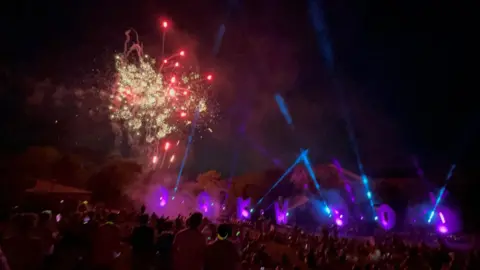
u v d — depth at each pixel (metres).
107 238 7.23
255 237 18.56
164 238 7.16
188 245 6.40
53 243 7.49
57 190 21.80
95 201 28.39
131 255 6.76
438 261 11.63
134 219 16.20
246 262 11.07
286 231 23.84
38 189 21.47
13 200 20.64
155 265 6.69
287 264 13.40
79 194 22.20
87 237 7.25
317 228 25.89
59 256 6.71
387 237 20.66
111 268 7.00
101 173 29.83
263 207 30.72
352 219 28.34
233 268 6.29
